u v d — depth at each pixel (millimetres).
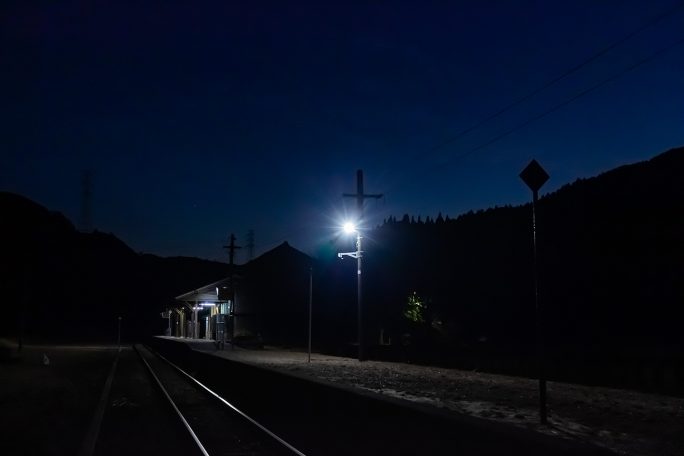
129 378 30766
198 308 76062
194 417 16750
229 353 45156
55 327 116750
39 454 11938
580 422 12672
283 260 67125
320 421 14094
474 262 47531
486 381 22844
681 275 28250
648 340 24141
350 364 33219
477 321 37281
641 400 16594
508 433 8117
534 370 24391
